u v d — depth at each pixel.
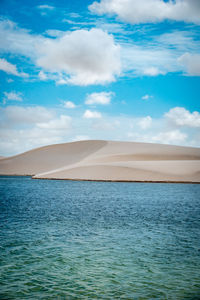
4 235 15.66
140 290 9.23
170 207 27.56
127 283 9.73
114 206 28.08
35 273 10.48
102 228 17.64
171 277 10.21
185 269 10.92
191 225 18.70
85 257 12.18
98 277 10.20
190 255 12.48
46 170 117.12
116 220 20.38
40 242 14.34
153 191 45.03
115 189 48.50
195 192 43.69
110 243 14.26
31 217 21.39
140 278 10.14
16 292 9.02
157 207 27.55
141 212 24.30
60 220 20.22
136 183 63.03
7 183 64.19
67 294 8.93
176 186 55.34
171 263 11.53
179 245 13.95
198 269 10.93
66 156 130.12
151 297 8.77
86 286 9.50
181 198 35.62
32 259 11.88
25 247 13.47
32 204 29.27
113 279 10.04
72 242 14.39
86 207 27.23
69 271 10.70
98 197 36.41
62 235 15.77
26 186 55.38
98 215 22.53
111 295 8.89
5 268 10.91
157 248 13.47
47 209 25.69
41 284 9.61
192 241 14.64
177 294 8.97
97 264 11.41
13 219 20.50
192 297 8.77
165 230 17.17
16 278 10.05
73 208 26.47
